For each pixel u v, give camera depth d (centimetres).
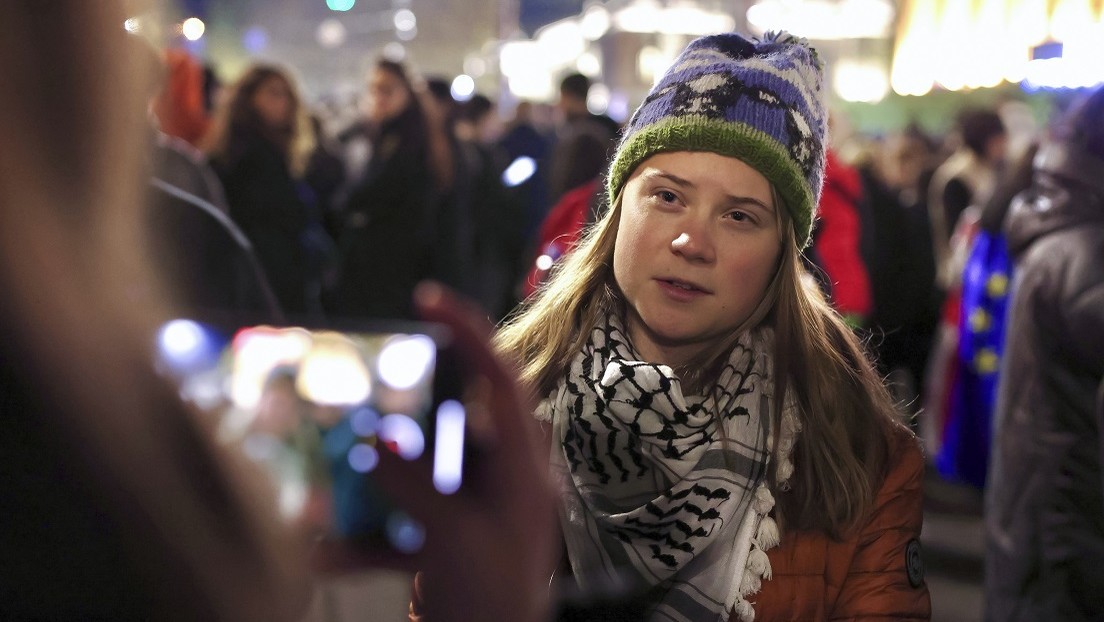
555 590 115
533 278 362
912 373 606
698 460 132
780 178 136
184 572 36
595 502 134
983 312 405
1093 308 241
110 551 35
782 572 134
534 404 141
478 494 45
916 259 589
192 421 36
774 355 141
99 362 35
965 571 459
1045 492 252
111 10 36
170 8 38
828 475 135
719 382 139
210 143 460
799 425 137
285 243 461
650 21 1582
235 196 454
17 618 35
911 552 139
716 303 136
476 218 652
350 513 42
